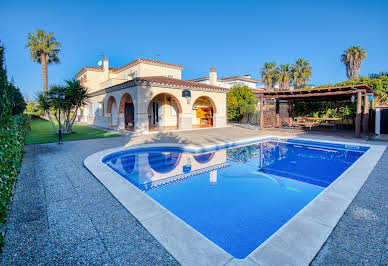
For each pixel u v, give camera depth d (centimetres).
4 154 315
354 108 1681
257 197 510
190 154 962
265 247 261
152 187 574
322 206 368
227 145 1118
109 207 385
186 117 1775
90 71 2598
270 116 2234
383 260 241
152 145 1029
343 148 1078
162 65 2223
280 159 890
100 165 651
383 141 1106
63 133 1501
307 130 1705
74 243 283
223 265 234
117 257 255
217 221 402
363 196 416
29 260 251
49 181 524
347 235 289
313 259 244
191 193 534
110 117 1933
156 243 280
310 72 3241
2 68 403
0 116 365
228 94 2470
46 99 1430
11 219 344
